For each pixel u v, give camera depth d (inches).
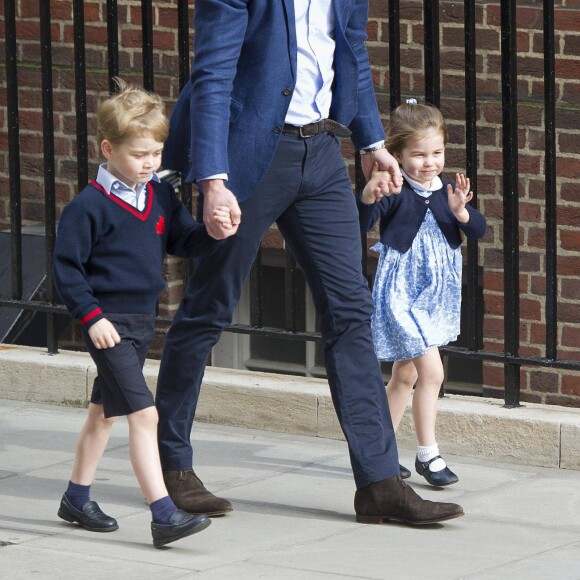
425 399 767.7
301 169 686.5
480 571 622.5
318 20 682.2
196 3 669.9
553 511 724.7
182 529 643.5
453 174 1102.4
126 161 647.8
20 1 1219.9
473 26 834.8
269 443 855.7
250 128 674.2
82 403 933.2
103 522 686.5
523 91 1072.2
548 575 617.0
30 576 615.2
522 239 1090.7
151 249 664.4
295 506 733.9
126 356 658.8
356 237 707.4
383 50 1111.6
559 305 1082.1
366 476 693.3
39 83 1221.1
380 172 738.8
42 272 1115.9
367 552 653.3
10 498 742.5
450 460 825.5
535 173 1077.1
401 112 762.2
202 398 899.4
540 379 1098.7
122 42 1191.6
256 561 639.8
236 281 697.0
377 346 768.3
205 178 655.8
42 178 1232.8
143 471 653.3
